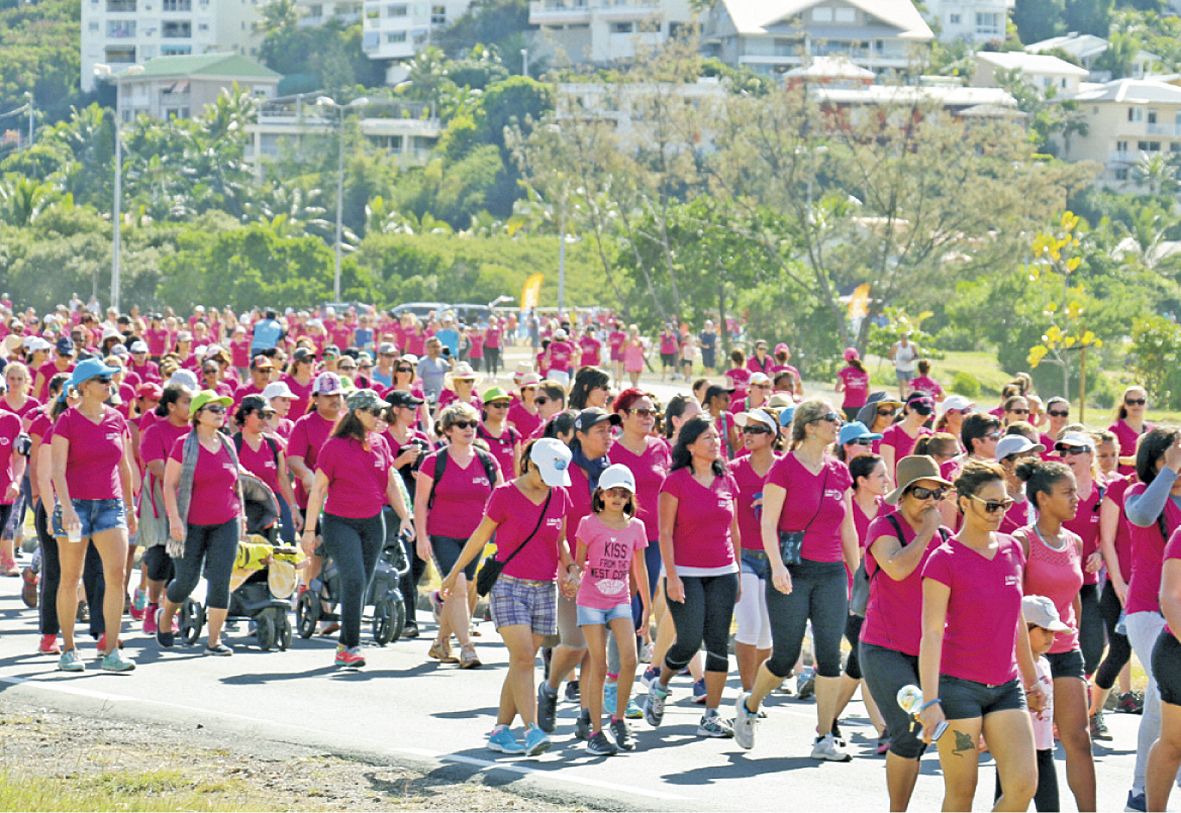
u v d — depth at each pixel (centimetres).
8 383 4566
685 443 3011
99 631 3806
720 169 18662
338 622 4188
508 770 2741
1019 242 17862
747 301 18475
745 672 3142
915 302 18725
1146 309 19812
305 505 4231
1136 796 2531
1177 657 2367
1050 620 2381
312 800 2559
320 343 10094
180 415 3950
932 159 18050
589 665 2945
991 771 2866
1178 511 2670
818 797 2619
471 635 4138
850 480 2931
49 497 3519
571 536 3219
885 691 2381
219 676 3572
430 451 4281
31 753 2827
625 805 2545
